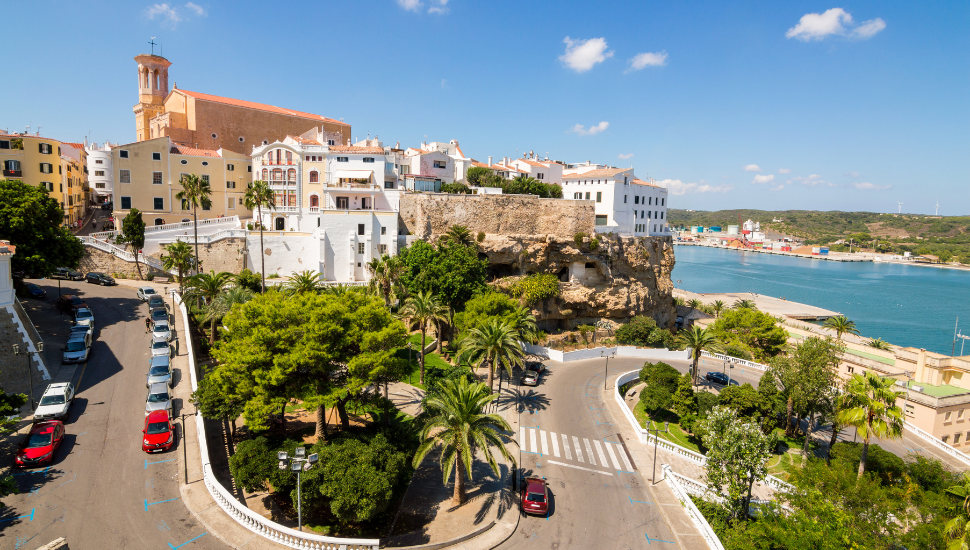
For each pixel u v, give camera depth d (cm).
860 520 3234
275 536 2500
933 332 13800
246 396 3116
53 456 3011
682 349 7856
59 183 8588
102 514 2573
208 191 6975
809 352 4938
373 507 2697
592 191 10462
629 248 9850
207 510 2675
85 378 4056
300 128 11212
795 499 3384
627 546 3006
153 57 10969
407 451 3375
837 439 5534
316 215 8069
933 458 5041
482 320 5466
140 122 11175
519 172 12219
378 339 3281
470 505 3300
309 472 2750
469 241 7869
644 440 4466
